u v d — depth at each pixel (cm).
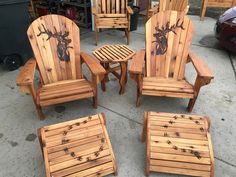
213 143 204
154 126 178
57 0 471
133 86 282
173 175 175
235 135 213
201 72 207
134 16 433
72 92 215
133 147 200
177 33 243
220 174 178
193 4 614
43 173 177
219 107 249
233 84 290
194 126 177
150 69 246
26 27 291
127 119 231
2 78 290
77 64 243
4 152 193
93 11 368
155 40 243
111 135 212
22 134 210
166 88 221
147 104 252
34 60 225
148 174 170
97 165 161
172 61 245
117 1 378
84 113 237
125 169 180
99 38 416
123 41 405
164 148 166
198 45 398
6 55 291
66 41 236
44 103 206
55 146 162
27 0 276
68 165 156
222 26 350
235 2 480
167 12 244
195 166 161
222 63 341
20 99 255
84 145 166
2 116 231
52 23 231
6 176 174
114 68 275
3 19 268
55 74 237
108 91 273
